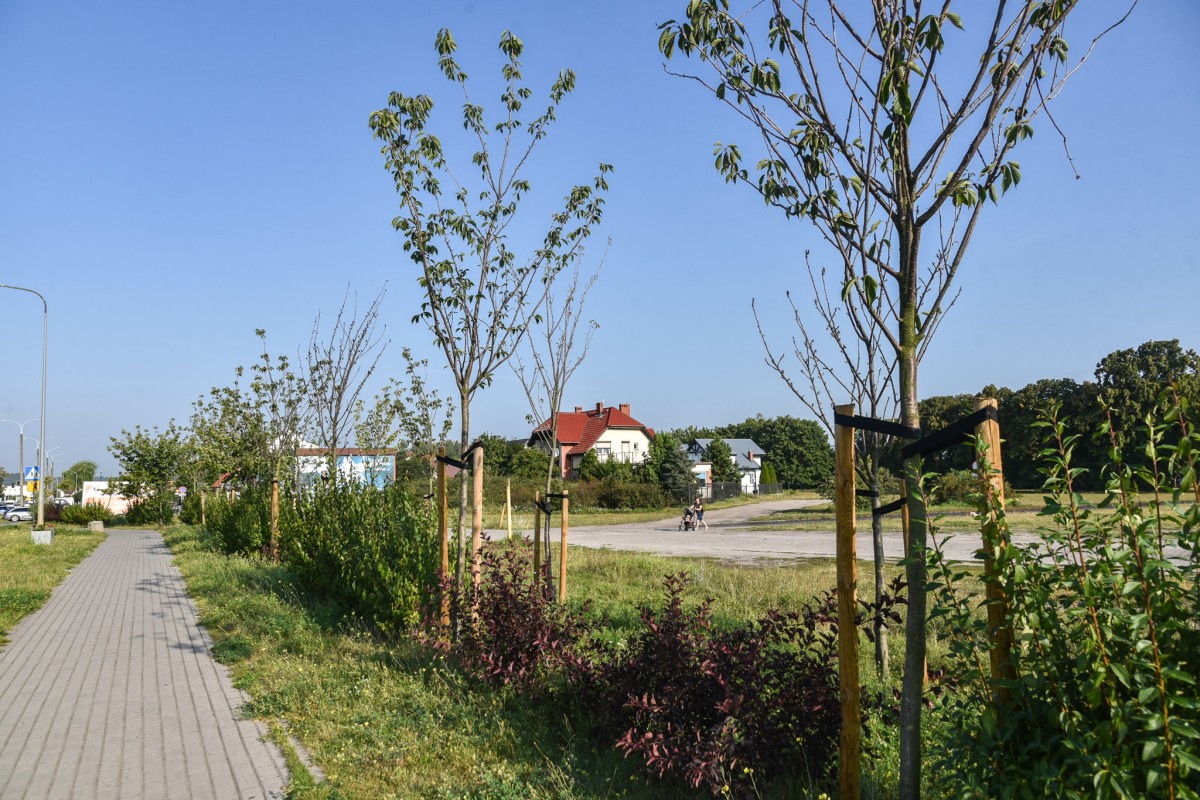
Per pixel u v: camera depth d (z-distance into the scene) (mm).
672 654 4805
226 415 21578
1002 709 2895
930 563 3076
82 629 10172
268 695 6496
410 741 5320
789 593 11398
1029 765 2826
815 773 4410
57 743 5609
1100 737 2520
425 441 15188
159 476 41531
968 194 3248
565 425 76125
